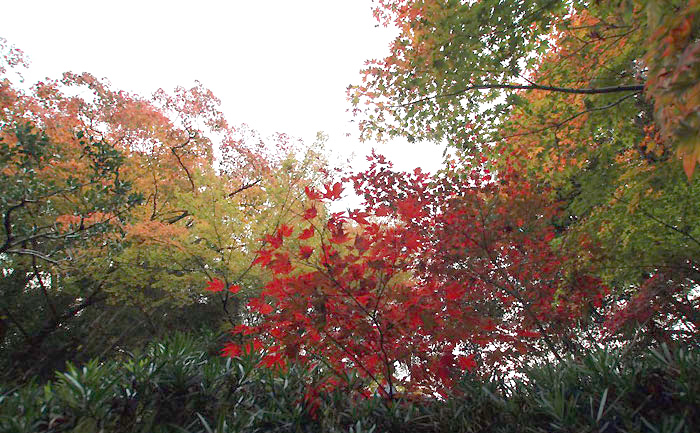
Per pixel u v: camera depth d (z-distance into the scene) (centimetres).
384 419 381
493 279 640
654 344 577
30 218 871
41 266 1101
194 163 1475
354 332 410
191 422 360
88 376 365
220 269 967
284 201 971
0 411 324
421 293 414
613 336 616
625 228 680
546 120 666
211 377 396
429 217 665
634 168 610
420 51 606
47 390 351
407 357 417
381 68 652
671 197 631
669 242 651
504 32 535
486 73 598
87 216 765
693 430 288
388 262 397
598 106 623
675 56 191
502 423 358
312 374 447
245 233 955
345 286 380
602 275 707
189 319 1156
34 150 704
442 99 652
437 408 401
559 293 664
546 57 773
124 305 1188
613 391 342
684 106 184
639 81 559
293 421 372
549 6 511
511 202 636
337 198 399
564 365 425
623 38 564
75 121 1349
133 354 422
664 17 208
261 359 443
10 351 1086
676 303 617
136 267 1000
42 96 1351
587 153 679
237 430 336
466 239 641
